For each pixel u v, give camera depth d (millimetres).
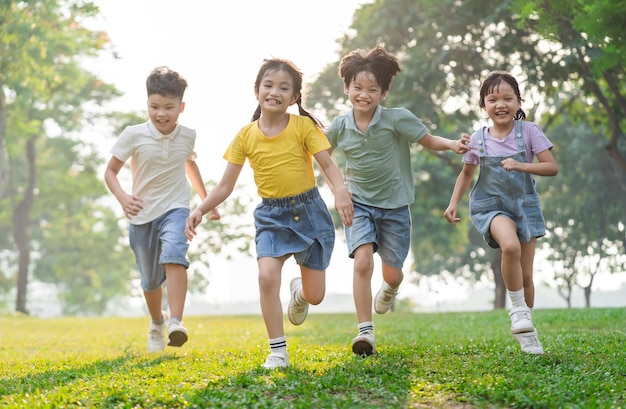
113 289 53000
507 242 6723
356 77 7059
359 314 6996
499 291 33906
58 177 46938
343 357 6949
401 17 24625
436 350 7414
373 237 7105
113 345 10883
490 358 6723
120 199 7777
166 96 7797
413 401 5164
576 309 16844
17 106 34812
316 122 6758
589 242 40188
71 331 15875
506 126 7109
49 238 52844
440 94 24781
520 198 6988
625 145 33250
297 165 6539
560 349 7398
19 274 43938
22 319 23484
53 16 26719
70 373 6648
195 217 6566
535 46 20797
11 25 24781
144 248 8094
